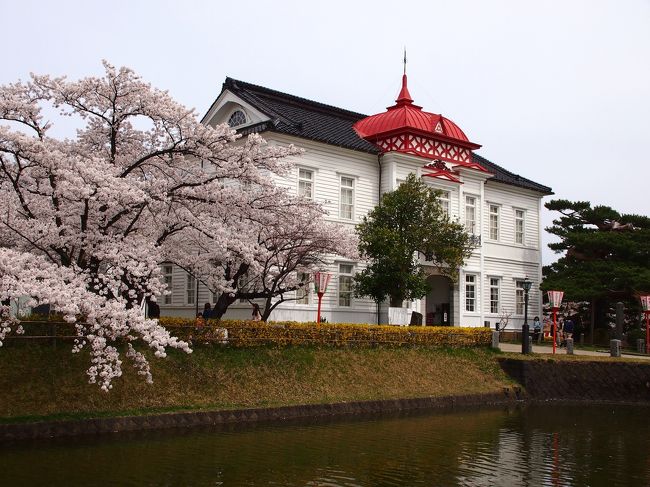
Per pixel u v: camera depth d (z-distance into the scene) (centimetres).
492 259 4100
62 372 1781
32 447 1503
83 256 1861
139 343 2003
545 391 2800
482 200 3912
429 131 3553
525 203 4388
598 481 1414
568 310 4731
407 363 2594
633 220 4362
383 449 1656
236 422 1897
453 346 2872
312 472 1406
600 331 4381
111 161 1994
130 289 1809
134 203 1784
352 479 1365
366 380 2372
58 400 1703
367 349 2567
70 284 1581
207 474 1353
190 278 3462
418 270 3152
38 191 1811
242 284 2567
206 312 2853
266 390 2097
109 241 1809
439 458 1583
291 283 2452
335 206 3291
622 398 2931
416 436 1839
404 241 2855
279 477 1358
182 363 2025
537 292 4397
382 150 3466
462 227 2988
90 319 1567
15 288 1432
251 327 2248
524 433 1966
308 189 3203
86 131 2022
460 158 3800
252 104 3316
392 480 1368
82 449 1507
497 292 4131
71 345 1870
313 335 2416
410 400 2338
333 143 3250
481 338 2977
